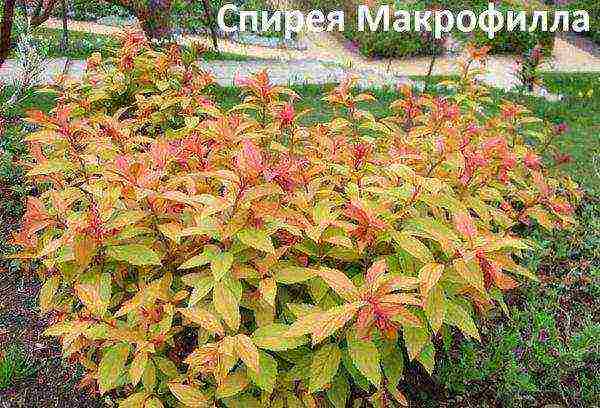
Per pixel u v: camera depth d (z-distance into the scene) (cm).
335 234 262
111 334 237
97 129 365
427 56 1447
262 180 251
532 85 923
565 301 403
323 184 311
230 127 329
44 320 385
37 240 293
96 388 311
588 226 477
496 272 231
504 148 351
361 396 296
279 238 269
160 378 257
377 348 249
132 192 251
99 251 255
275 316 262
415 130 386
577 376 335
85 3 1457
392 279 219
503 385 316
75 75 971
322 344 252
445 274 254
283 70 1135
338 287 219
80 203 358
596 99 936
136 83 535
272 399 249
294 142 361
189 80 539
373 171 305
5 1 447
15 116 656
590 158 666
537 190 412
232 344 216
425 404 319
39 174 330
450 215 312
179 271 271
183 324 253
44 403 326
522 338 357
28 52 568
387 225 245
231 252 239
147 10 712
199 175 253
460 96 496
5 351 357
